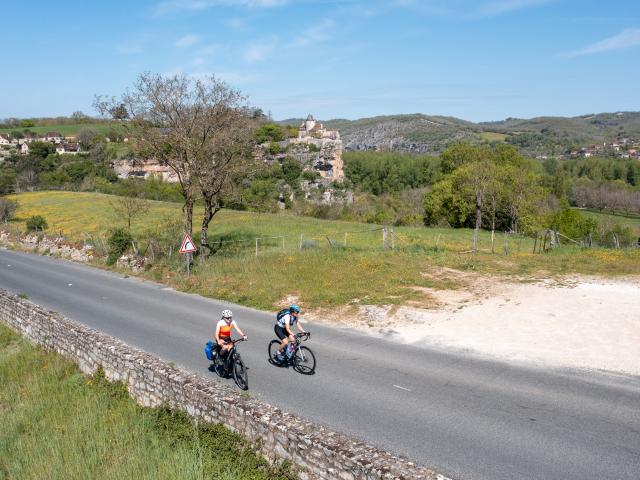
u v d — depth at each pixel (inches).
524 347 511.5
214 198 1053.8
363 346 544.4
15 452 374.3
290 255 995.3
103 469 334.3
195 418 365.7
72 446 361.4
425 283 772.6
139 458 333.1
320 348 541.0
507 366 466.9
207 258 1063.6
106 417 406.9
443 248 1147.9
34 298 862.5
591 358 471.2
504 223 2014.0
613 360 462.6
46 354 593.0
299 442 285.6
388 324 617.6
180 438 354.0
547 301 656.4
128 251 1193.4
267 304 740.7
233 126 1032.2
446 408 380.8
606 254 961.5
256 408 324.8
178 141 1010.7
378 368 475.2
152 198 2994.6
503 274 823.7
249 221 1904.5
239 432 328.5
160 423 378.6
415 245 1170.0
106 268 1170.6
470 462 302.0
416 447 322.0
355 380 445.7
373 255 989.2
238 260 982.4
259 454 311.1
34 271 1175.0
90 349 507.2
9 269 1214.3
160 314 722.8
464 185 2034.9
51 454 357.7
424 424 354.9
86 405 431.2
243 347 554.6
